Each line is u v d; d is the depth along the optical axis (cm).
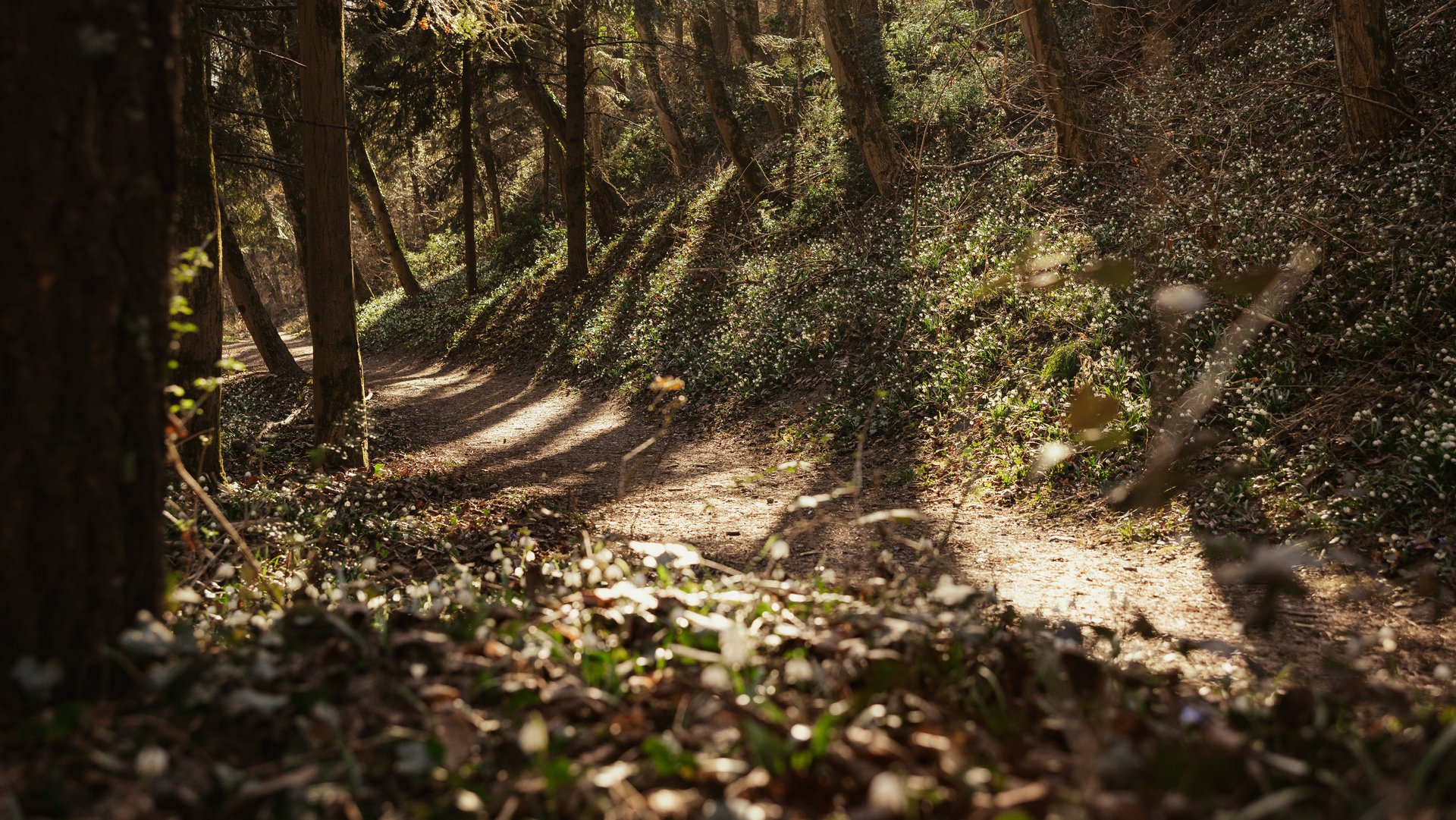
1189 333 810
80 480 213
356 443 1045
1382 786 180
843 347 1323
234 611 398
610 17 2220
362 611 285
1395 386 677
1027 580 619
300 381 1695
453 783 193
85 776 189
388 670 244
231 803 181
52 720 196
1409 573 513
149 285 227
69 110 204
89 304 211
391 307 3516
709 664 255
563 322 2255
